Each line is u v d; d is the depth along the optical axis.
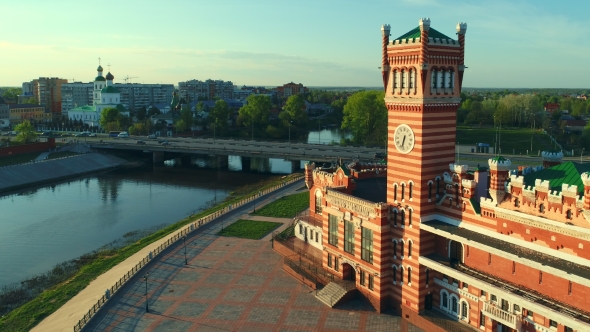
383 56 70.56
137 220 135.50
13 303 85.62
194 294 81.69
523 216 57.47
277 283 85.56
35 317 78.50
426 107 66.00
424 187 67.94
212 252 100.62
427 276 70.44
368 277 76.56
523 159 174.75
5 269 101.50
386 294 74.75
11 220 135.38
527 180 61.69
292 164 198.00
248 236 110.25
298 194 146.75
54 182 185.12
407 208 70.12
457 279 63.97
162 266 93.44
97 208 147.88
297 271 87.38
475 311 64.94
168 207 149.12
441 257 68.69
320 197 100.88
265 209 131.88
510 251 56.97
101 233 124.38
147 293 82.19
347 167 91.81
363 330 69.44
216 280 87.06
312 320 72.69
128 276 86.81
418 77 65.75
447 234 64.00
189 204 152.50
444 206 68.19
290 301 78.81
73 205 151.50
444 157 69.00
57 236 122.00
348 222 80.19
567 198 53.16
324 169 103.25
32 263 104.69
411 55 66.50
